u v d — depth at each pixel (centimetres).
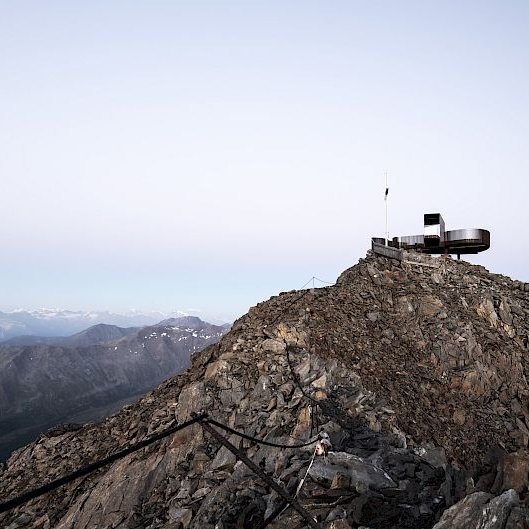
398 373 3388
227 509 1969
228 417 2802
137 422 3306
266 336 3466
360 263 4831
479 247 5588
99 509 2473
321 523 1608
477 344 3828
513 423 3266
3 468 3572
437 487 1950
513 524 983
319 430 2456
